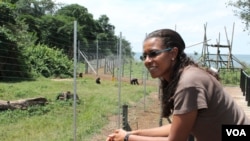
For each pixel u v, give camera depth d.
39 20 43.84
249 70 29.11
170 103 2.23
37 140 8.87
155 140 2.25
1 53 24.42
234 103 2.22
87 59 38.91
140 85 25.09
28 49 29.91
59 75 31.92
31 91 18.02
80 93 18.72
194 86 2.06
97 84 24.86
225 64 30.39
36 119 11.50
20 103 12.67
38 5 60.50
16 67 25.69
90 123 10.85
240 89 19.64
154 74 2.21
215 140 2.16
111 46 48.16
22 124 10.75
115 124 11.10
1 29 25.20
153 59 2.17
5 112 11.90
